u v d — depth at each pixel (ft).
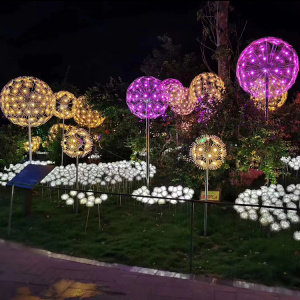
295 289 15.38
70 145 27.14
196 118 29.40
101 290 14.65
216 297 14.29
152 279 15.83
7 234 21.68
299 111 35.76
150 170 35.50
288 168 40.63
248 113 28.84
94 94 38.93
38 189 32.35
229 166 29.78
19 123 32.94
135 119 39.78
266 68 28.55
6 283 15.07
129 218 24.85
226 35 38.83
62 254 18.90
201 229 22.81
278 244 19.84
